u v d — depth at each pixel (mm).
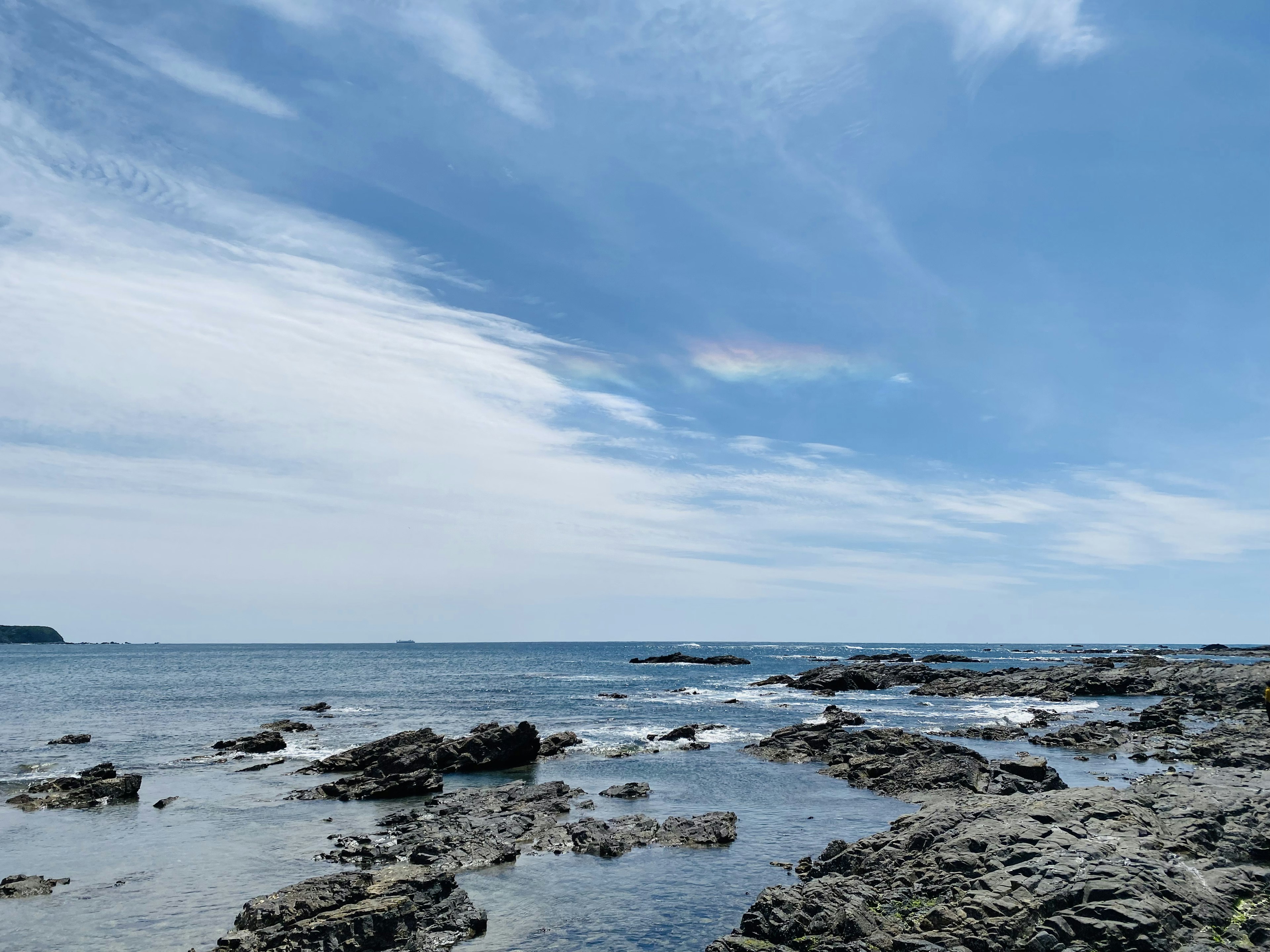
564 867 27984
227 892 25625
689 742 58781
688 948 21125
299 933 20000
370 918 20703
